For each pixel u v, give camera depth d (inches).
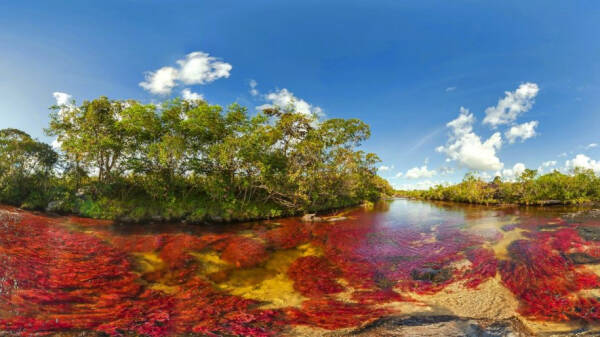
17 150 920.9
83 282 378.6
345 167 1325.0
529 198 1384.1
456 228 818.2
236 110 1168.8
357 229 840.3
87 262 458.9
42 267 408.5
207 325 278.5
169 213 916.0
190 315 304.0
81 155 933.8
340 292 386.9
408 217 1095.0
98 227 749.9
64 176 997.2
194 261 510.6
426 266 485.4
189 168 1018.1
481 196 1595.7
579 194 1355.8
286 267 502.3
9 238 533.0
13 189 912.3
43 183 957.8
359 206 1593.3
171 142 920.9
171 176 986.1
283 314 311.4
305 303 347.9
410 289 392.8
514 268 444.1
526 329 269.7
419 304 339.6
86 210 886.4
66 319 273.3
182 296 363.6
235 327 274.5
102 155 983.0
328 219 1040.2
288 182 1126.4
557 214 1000.9
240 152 975.0
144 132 1008.9
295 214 1173.7
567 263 447.8
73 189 976.3
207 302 346.6
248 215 1013.2
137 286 388.5
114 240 617.9
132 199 973.2
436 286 399.5
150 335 250.1
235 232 776.9
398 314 309.3
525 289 370.9
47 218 786.2
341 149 1301.7
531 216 974.4
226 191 1051.9
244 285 414.3
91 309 303.0
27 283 347.3
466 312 313.0
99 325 265.1
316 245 651.5
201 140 1075.3
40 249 494.0
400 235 752.3
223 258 540.4
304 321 291.4
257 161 1025.5
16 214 768.3
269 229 833.5
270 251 598.2
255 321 290.2
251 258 547.2
